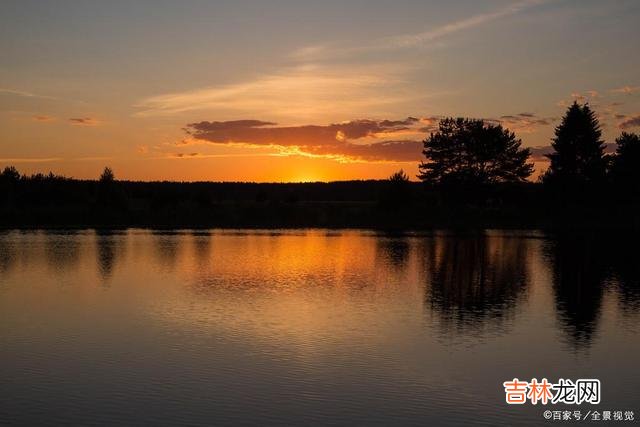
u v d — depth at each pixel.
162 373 18.30
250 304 28.86
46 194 109.94
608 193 89.06
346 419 15.00
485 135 91.44
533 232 78.19
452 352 20.72
